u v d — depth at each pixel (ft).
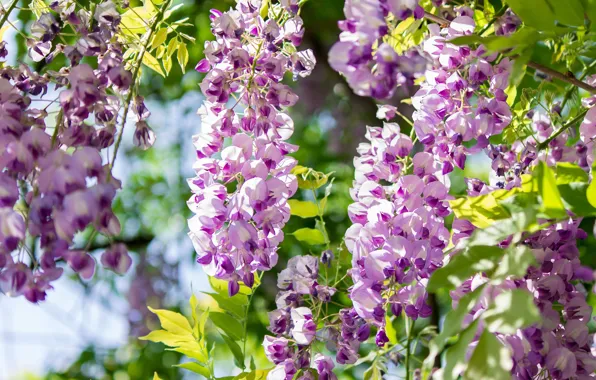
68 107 3.73
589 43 4.10
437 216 4.01
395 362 4.52
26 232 3.64
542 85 4.50
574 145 4.39
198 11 7.00
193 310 4.30
